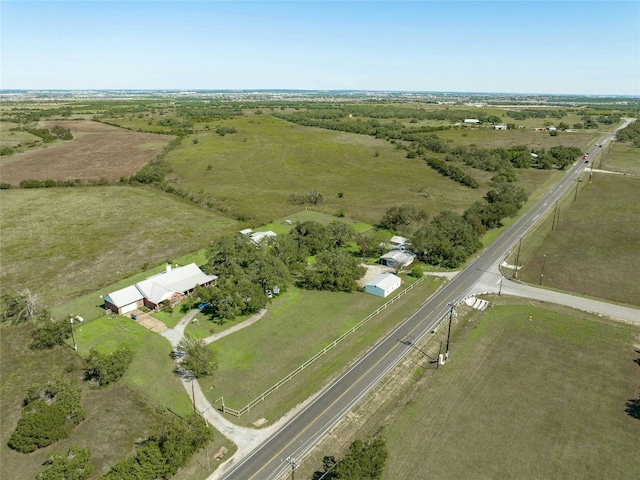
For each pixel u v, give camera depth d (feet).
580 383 201.05
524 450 164.66
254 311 268.21
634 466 157.17
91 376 209.36
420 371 212.84
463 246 340.39
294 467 152.76
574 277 315.17
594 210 469.98
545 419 179.73
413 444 167.73
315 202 497.87
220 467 158.51
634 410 184.14
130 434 174.81
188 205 487.61
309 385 202.08
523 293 289.94
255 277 274.16
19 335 244.83
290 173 630.33
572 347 229.45
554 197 517.96
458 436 171.42
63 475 147.74
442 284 304.30
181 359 220.84
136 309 271.49
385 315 263.08
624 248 368.89
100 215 449.48
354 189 556.92
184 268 297.74
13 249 364.58
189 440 161.17
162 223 428.15
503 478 152.97
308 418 181.98
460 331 246.88
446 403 189.47
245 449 166.61
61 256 351.25
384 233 369.30
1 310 271.28
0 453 166.50
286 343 234.58
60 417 174.81
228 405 189.78
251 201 502.79
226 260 299.79
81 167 630.33
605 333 241.35
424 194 531.91
